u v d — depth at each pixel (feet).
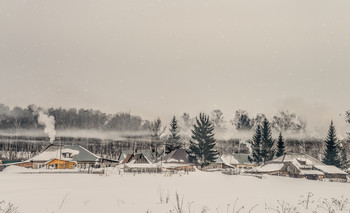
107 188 100.37
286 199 76.23
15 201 65.41
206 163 274.77
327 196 88.48
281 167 237.45
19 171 207.51
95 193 83.25
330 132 307.99
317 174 226.17
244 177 184.85
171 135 338.13
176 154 278.26
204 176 186.39
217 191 94.38
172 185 118.01
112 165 283.59
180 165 257.55
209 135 279.90
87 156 276.62
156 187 106.93
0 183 115.34
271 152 323.16
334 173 231.50
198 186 114.21
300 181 166.40
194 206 60.34
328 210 59.36
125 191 90.07
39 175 167.84
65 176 164.45
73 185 111.14
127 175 182.80
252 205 63.46
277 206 62.95
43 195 77.05
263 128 327.88
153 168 237.04
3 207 57.11
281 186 124.88
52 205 59.82
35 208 56.18
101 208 56.54
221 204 63.87
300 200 75.05
